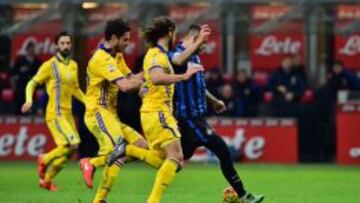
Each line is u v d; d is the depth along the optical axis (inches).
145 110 1173.7
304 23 2502.5
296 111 2420.0
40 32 2496.3
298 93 2425.0
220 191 1600.6
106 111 1295.5
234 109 2418.8
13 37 2509.8
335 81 2440.9
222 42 2554.1
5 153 2404.0
